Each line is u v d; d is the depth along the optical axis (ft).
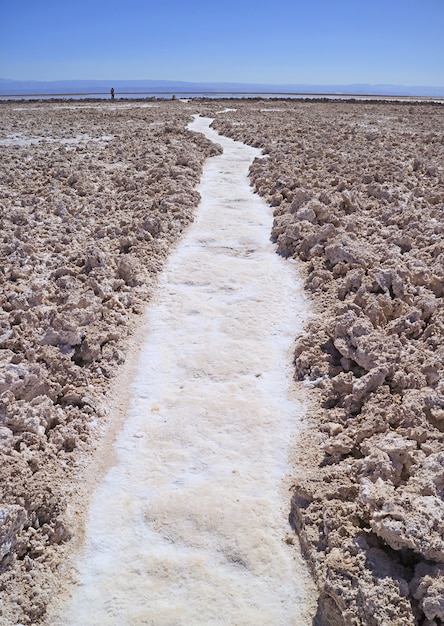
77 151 59.82
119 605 12.61
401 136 71.51
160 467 16.56
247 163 56.49
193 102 152.76
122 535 14.35
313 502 14.75
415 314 22.67
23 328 21.95
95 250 28.35
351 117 99.66
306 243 31.60
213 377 20.81
